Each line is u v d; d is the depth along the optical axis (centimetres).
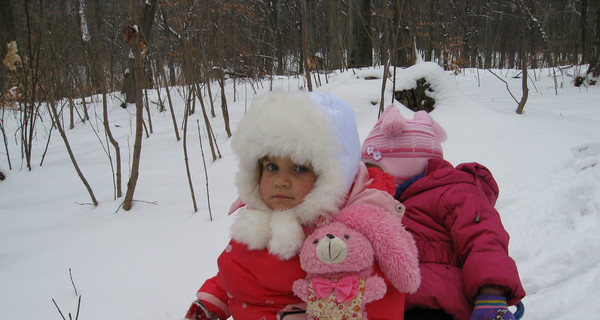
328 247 109
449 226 160
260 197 135
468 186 165
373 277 116
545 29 1023
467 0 1302
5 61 441
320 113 122
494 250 142
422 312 152
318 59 812
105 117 331
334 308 112
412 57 616
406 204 174
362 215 121
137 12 459
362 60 818
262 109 126
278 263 125
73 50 625
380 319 120
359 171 142
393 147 187
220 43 485
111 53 758
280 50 995
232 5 571
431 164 181
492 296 134
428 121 196
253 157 127
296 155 119
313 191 123
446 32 1137
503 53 1841
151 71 757
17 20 503
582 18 866
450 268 154
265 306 130
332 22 841
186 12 486
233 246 135
